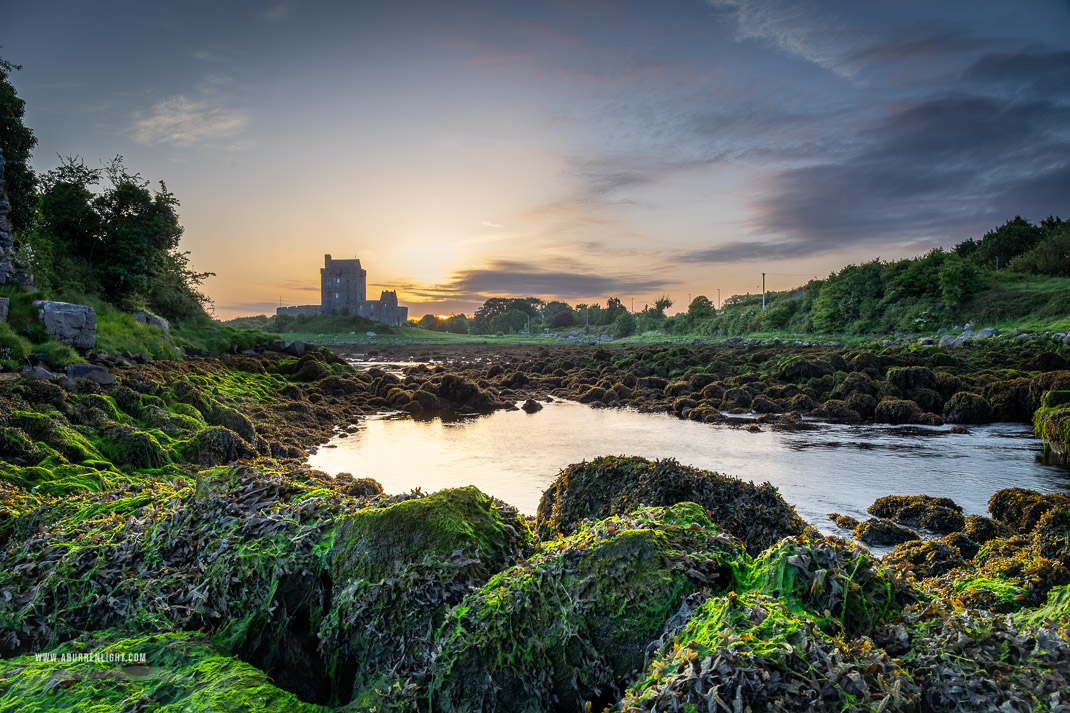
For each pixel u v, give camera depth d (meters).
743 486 6.72
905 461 15.39
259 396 24.50
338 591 3.86
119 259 31.20
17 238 24.16
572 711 3.13
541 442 18.69
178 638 3.73
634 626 3.18
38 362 16.30
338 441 18.98
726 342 66.56
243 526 4.41
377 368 53.66
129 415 14.08
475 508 4.27
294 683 3.83
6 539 5.31
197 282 41.00
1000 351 33.38
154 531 4.63
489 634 3.30
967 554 8.27
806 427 21.64
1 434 9.86
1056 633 2.85
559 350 70.19
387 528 3.94
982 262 82.88
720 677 2.54
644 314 126.88
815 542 3.44
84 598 4.20
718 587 3.36
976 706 2.53
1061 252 67.19
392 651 3.58
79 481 9.40
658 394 30.47
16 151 24.81
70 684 3.21
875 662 2.64
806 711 2.41
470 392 28.34
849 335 64.56
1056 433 15.28
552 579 3.45
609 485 6.91
